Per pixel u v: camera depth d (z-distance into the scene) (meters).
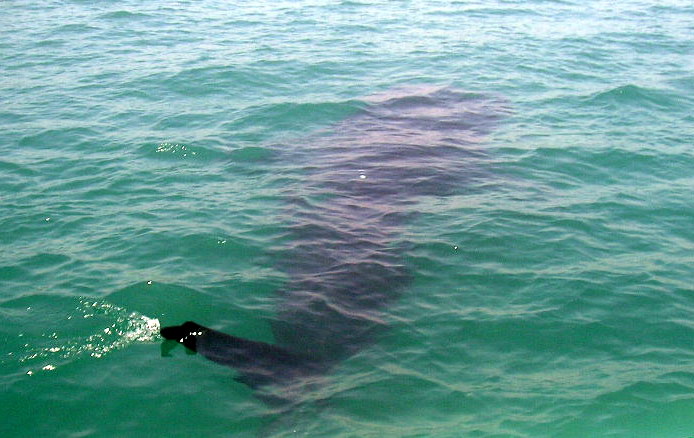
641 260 8.59
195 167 11.08
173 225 9.23
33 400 6.26
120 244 8.78
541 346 7.10
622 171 11.06
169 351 6.89
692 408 6.25
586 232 9.22
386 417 6.15
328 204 9.90
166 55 16.67
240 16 20.42
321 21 19.98
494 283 8.12
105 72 15.45
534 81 15.31
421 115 13.45
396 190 10.38
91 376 6.57
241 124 12.79
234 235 8.99
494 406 6.29
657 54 17.20
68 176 10.66
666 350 7.04
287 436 5.91
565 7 22.08
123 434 5.93
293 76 15.40
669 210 9.82
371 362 6.82
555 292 7.94
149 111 13.31
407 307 7.67
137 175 10.73
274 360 6.80
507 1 22.70
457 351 7.01
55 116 13.00
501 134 12.56
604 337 7.23
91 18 19.94
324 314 7.48
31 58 16.41
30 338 7.04
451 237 9.06
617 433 5.98
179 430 5.99
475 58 16.88
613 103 13.93
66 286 7.89
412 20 20.25
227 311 7.51
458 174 10.93
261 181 10.62
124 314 7.43
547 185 10.59
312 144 12.07
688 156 11.54
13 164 11.01
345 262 8.45
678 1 22.98
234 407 6.23
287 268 8.32
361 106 13.81
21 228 9.15
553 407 6.27
